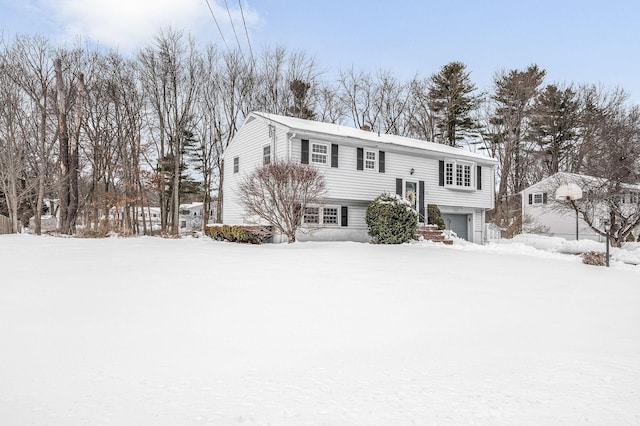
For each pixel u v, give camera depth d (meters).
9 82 23.09
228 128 31.50
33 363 3.11
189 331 4.04
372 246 15.30
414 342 3.81
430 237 19.38
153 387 2.67
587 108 34.91
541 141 37.56
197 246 14.47
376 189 20.00
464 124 37.00
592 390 2.67
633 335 4.14
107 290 5.98
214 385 2.72
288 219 16.45
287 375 2.92
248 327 4.22
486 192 24.31
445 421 2.21
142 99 29.56
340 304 5.38
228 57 31.06
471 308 5.36
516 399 2.52
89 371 2.96
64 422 2.17
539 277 8.51
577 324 4.61
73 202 22.88
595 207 19.86
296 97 33.44
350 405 2.41
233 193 21.78
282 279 7.18
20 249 12.19
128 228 28.91
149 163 30.95
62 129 22.30
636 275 9.40
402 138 23.66
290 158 17.58
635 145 18.38
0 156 20.91
